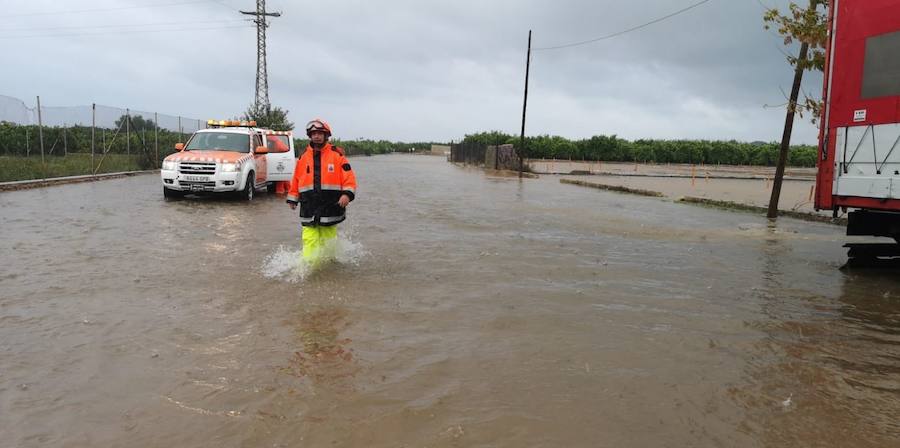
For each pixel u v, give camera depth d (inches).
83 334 171.5
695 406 134.4
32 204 489.1
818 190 335.3
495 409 129.8
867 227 314.7
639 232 437.7
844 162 317.7
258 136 633.0
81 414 123.2
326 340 171.5
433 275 261.1
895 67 289.7
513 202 656.4
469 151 1977.1
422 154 4279.0
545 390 140.7
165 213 458.3
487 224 448.1
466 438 116.7
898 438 122.0
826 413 133.0
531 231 419.2
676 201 760.3
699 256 339.3
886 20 293.4
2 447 108.9
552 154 2819.9
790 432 123.4
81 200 529.3
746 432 122.8
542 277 265.4
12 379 139.4
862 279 285.9
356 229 398.9
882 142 297.3
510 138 2807.6
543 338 178.9
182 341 167.8
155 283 233.3
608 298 231.1
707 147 2938.0
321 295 220.5
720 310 219.3
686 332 189.6
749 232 458.9
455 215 500.7
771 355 170.2
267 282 239.1
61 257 279.4
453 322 192.4
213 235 357.1
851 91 313.3
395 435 117.3
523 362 158.6
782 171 569.9
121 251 297.9
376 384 141.5
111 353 157.2
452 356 161.6
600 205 663.8
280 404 129.7
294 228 392.5
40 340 165.8
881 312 222.7
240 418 123.0
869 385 149.8
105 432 116.0
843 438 121.5
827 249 380.2
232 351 161.0
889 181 293.7
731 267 308.2
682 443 117.2
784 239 422.6
